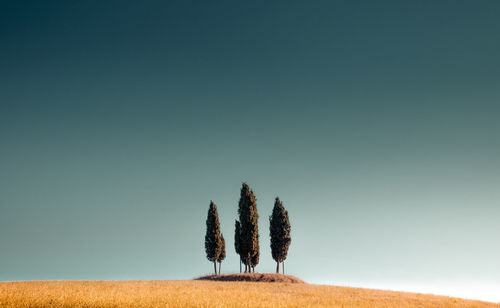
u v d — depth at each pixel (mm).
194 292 23312
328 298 25094
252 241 53594
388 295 30406
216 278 48156
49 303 15352
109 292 20297
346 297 26625
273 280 46094
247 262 53625
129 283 34844
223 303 17875
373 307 21609
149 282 37375
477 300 30141
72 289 22828
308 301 22312
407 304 24547
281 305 19109
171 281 40656
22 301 15305
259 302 19312
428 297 30750
